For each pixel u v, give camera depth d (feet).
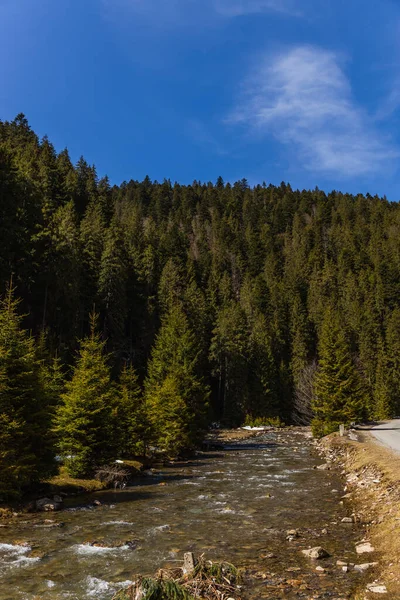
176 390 120.57
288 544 40.78
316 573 32.96
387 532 40.19
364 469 73.77
